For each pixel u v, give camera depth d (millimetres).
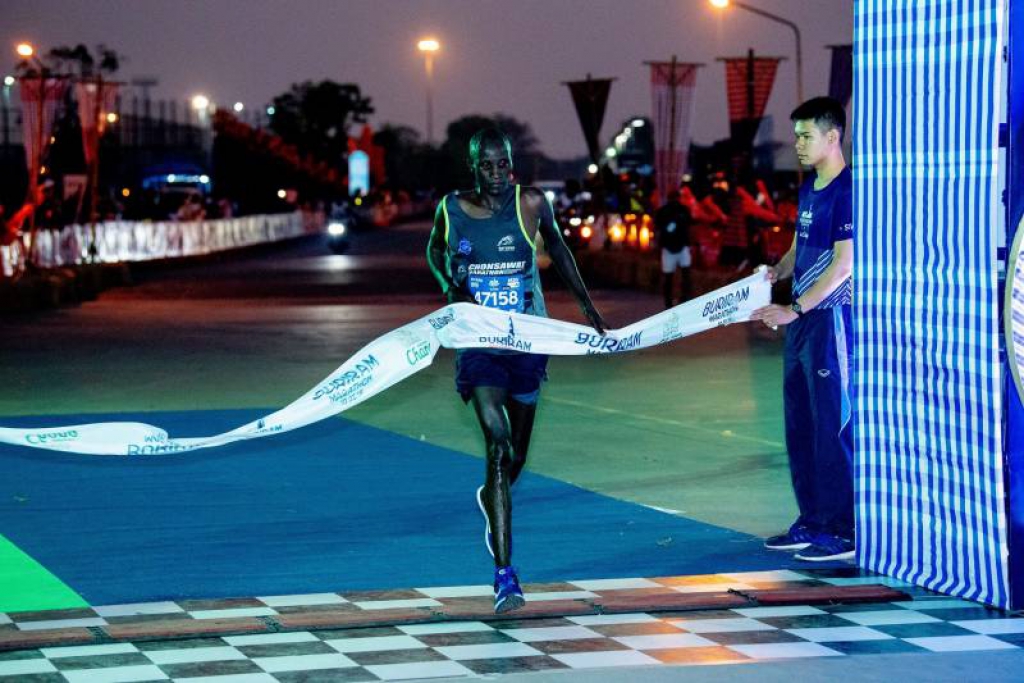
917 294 7621
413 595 7629
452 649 6676
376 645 6738
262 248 61438
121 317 26766
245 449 12305
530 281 7637
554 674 6289
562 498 10219
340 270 43844
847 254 8203
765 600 7434
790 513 9727
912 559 7836
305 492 10453
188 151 80750
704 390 16281
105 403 15461
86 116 36250
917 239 7582
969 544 7457
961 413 7414
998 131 7102
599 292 34031
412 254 55031
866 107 7863
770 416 14289
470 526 9344
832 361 8312
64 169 52094
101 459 11758
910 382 7730
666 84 36125
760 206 31375
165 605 7430
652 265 33719
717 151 45500
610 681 6195
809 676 6273
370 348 7391
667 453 12148
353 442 12688
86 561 8398
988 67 7117
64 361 19594
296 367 18750
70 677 6246
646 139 95688
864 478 8125
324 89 129375
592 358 19359
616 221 45719
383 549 8695
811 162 8359
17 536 9055
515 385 7652
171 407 15125
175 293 33719
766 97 35125
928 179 7496
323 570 8180
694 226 34312
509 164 7480
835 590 7570
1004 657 6543
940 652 6617
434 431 13320
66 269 31906
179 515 9680
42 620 7141
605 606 7301
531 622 7141
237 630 6895
